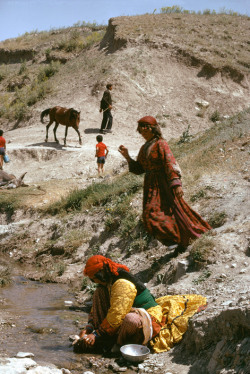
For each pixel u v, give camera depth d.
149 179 6.24
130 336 4.48
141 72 27.38
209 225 6.88
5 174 14.55
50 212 11.55
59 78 29.61
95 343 4.54
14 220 11.91
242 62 29.53
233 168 9.08
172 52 29.02
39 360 4.29
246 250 5.84
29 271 8.79
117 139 21.52
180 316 4.61
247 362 3.51
